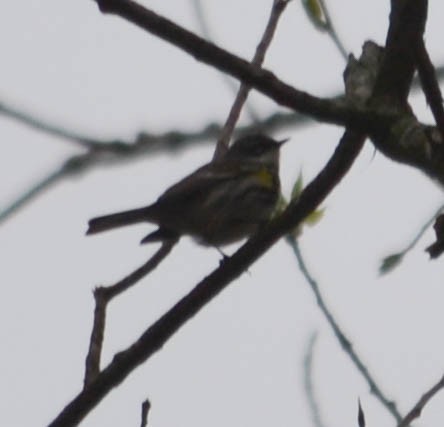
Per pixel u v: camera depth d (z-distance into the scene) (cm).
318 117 582
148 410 657
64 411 667
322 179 679
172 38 524
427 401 721
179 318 700
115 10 508
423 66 577
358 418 671
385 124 596
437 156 596
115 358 678
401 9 580
